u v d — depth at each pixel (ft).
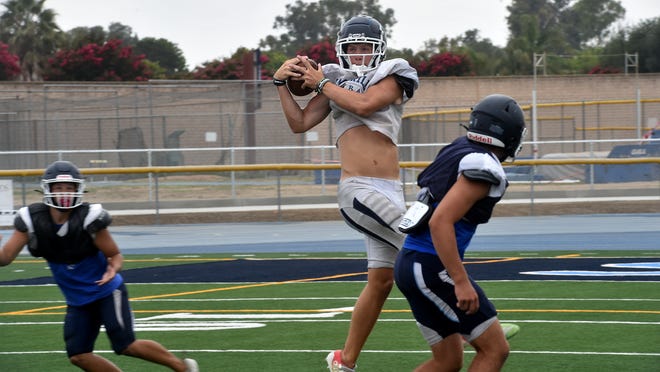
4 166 165.99
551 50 442.50
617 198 148.87
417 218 33.27
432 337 34.65
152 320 61.98
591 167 148.25
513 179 153.99
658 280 76.54
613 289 72.02
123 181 153.89
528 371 44.88
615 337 53.31
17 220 38.58
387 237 41.01
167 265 93.81
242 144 201.36
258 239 118.83
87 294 38.93
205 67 348.59
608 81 268.62
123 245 114.93
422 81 262.47
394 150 42.63
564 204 143.54
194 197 153.48
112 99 199.82
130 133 190.39
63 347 53.01
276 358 49.03
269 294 73.15
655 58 387.14
